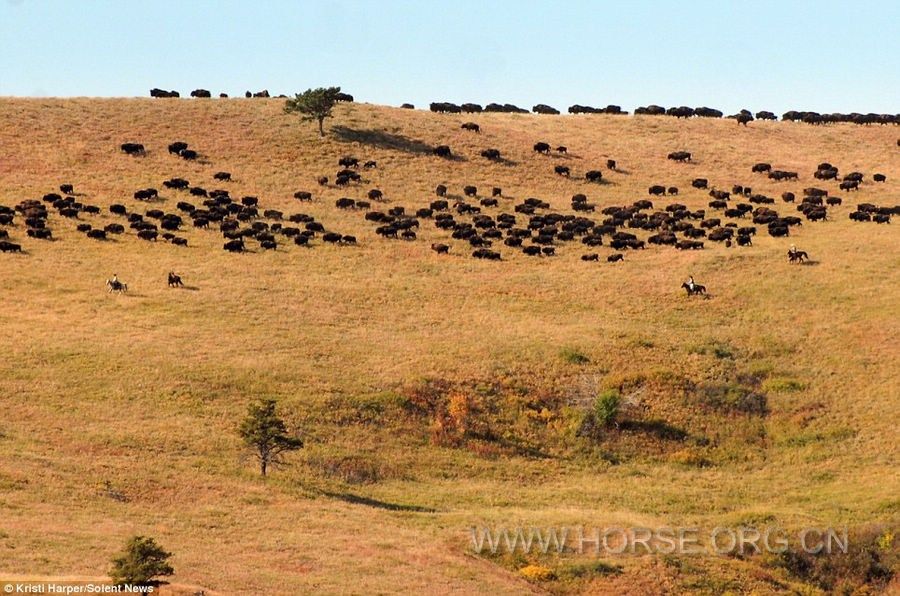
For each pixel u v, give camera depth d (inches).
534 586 6628.9
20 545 6008.9
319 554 6530.5
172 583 5693.9
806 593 6963.6
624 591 6643.7
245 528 6894.7
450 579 6378.0
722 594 6722.4
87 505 6968.5
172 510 7096.5
